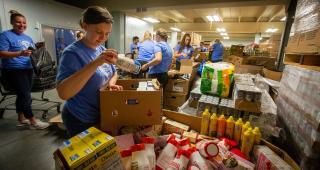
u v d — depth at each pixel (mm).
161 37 2693
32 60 2271
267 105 1613
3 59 2133
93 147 742
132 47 6137
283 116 1591
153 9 6125
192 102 1882
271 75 3107
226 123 1277
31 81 2393
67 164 672
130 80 1324
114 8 6109
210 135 1315
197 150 1058
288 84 1606
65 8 5387
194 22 10242
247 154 1174
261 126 1445
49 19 4906
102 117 1042
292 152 1305
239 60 4324
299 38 1426
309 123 1056
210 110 1581
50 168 1654
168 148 1027
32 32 4457
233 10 7316
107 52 834
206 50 7426
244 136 1172
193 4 5301
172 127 1374
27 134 2203
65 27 5422
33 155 1825
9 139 2088
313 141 969
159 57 2578
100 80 1054
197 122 1413
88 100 1041
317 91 1016
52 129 2322
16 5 4027
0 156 1792
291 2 4223
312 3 1202
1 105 3045
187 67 3406
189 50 4344
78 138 816
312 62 1250
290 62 1588
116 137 1050
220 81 1758
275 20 8945
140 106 1055
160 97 1056
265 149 1139
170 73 3207
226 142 1180
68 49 929
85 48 989
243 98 1463
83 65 943
